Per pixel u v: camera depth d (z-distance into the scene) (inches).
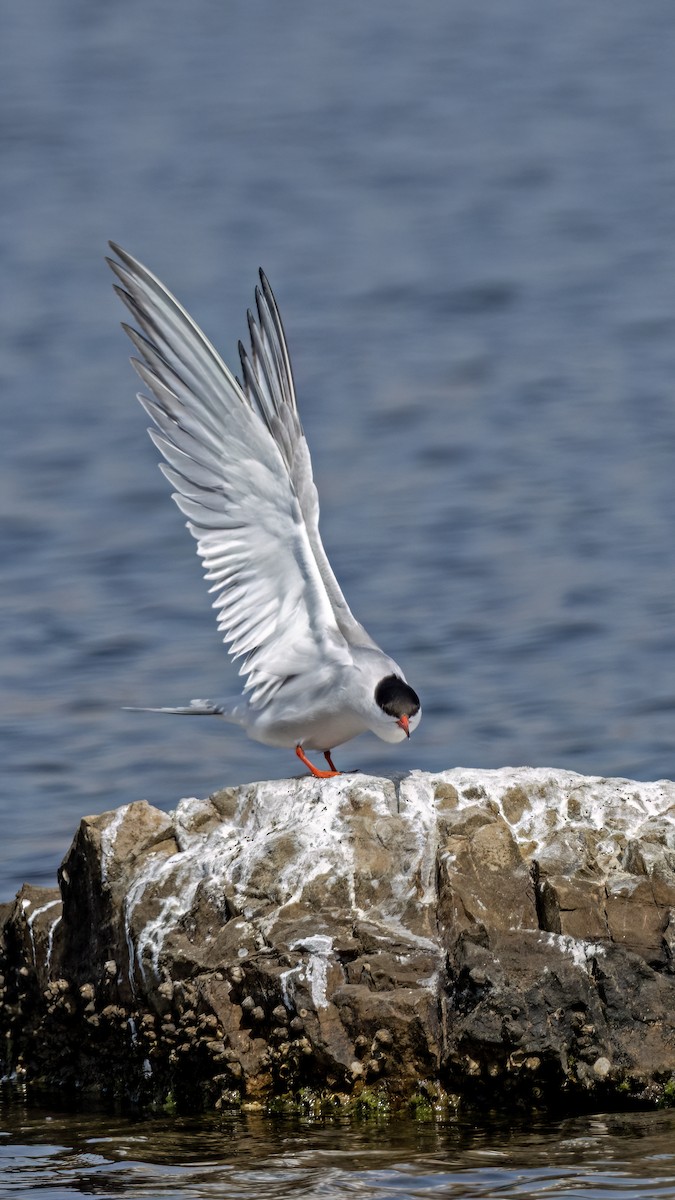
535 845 387.5
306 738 404.2
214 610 800.3
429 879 374.9
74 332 1348.4
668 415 1100.5
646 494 945.5
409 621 770.2
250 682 400.5
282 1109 360.5
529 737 636.7
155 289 388.8
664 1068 355.6
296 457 394.6
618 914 367.6
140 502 980.6
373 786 390.6
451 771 400.5
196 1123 358.3
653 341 1282.0
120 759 629.9
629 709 660.7
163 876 389.1
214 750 638.5
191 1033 369.1
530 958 356.5
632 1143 333.1
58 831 557.6
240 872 380.8
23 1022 413.4
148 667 728.3
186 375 390.6
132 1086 386.3
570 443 1051.9
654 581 808.9
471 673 707.4
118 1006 385.7
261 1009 361.1
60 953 406.0
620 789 398.9
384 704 383.2
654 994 359.9
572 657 721.0
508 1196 307.3
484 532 893.8
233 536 397.4
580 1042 354.0
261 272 385.1
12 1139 355.9
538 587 807.7
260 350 389.7
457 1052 352.2
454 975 356.8
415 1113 354.9
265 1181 320.2
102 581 847.1
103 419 1147.9
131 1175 327.6
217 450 391.5
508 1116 351.6
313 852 379.2
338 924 369.7
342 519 925.2
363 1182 317.1
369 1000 354.0
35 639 763.4
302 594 393.4
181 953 373.1
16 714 676.7
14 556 889.5
